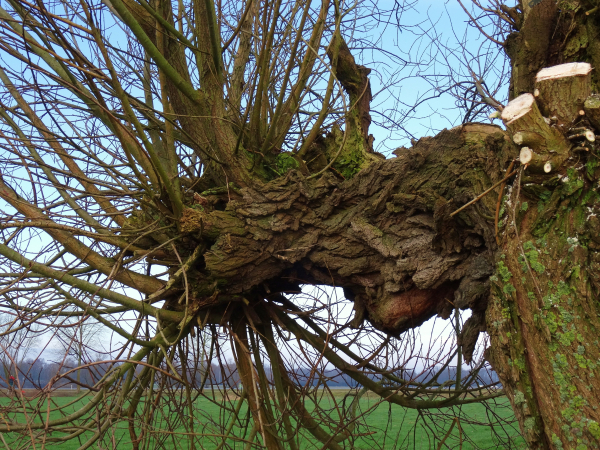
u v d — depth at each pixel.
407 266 2.99
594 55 2.23
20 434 3.37
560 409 2.07
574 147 2.14
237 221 3.32
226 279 3.32
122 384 3.75
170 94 3.92
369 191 3.22
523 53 2.45
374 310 3.37
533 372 2.21
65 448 5.89
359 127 3.99
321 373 3.61
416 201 3.00
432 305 3.18
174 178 3.75
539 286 2.20
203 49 3.54
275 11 3.25
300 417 4.06
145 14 3.61
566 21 2.32
